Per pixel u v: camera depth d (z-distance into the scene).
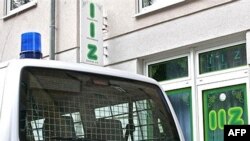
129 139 3.47
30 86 3.05
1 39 11.28
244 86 6.97
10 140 2.86
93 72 3.42
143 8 8.45
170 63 8.07
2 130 2.86
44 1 10.23
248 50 6.78
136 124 3.54
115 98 3.48
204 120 7.46
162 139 3.62
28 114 2.99
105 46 8.81
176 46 7.76
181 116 7.80
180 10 7.75
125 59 8.52
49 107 3.12
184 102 7.77
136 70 8.34
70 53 9.34
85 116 3.29
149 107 3.65
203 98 7.51
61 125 3.15
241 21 6.91
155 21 8.11
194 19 7.54
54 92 3.17
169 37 7.88
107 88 3.46
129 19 8.53
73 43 9.31
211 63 7.47
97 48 8.54
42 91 3.11
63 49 9.52
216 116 7.30
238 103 7.02
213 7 7.29
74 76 3.31
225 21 7.12
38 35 3.61
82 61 8.31
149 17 8.22
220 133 7.21
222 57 7.34
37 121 3.03
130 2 8.55
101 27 8.65
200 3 7.46
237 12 6.97
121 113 3.48
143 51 8.25
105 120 3.38
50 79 3.17
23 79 3.03
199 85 7.57
